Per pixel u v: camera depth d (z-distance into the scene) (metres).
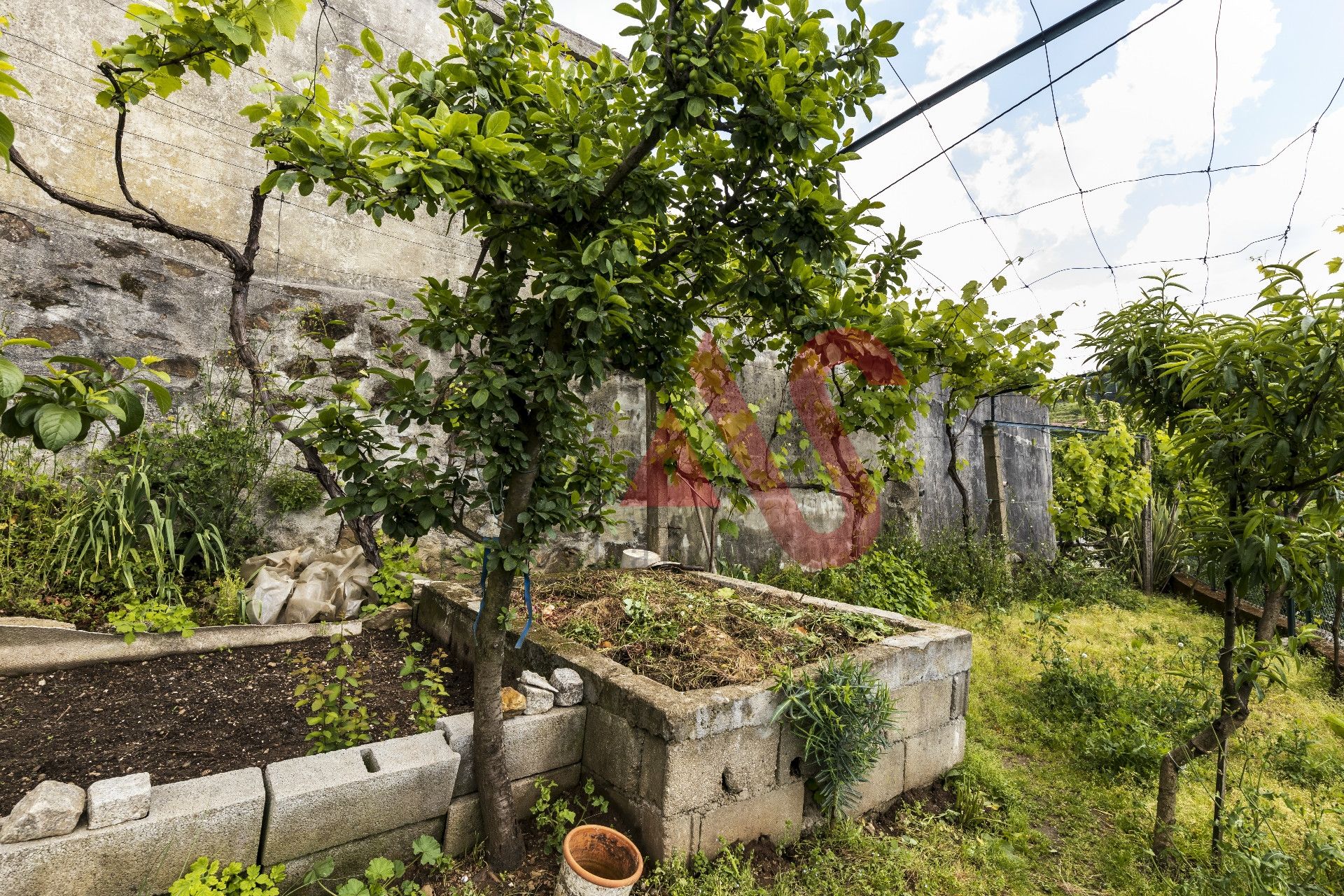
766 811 2.63
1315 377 2.17
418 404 1.95
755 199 2.14
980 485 8.07
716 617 3.63
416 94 2.00
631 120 2.01
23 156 3.59
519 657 3.20
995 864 2.62
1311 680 4.61
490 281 2.15
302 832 2.00
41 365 3.58
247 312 4.20
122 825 1.77
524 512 2.05
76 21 3.75
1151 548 7.46
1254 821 2.55
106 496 3.28
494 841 2.25
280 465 4.19
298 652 3.25
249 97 4.25
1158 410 3.19
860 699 2.70
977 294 3.70
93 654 2.89
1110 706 3.85
